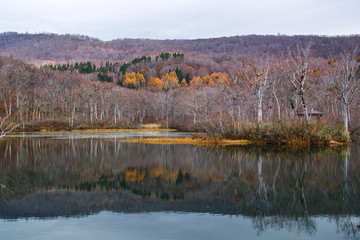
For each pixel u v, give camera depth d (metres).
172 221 9.23
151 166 19.55
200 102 63.44
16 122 62.75
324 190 12.88
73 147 30.80
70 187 13.74
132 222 9.18
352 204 10.87
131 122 81.50
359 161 20.48
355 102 37.47
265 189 13.15
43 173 17.14
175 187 13.63
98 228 8.70
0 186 13.92
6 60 120.25
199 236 8.10
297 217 9.56
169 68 176.75
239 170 17.75
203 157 23.38
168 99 87.50
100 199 11.73
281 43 183.38
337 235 8.12
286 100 46.44
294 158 22.09
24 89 81.81
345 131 31.98
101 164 20.30
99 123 74.19
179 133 57.72
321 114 44.34
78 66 182.00
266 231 8.41
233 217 9.57
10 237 8.08
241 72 39.72
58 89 84.88
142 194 12.48
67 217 9.64
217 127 38.56
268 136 33.09
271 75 40.09
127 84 142.50
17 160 21.97
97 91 81.81
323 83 40.34
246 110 48.44
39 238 8.02
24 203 11.23
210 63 186.75
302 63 34.16
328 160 20.97
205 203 11.16
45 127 65.88
